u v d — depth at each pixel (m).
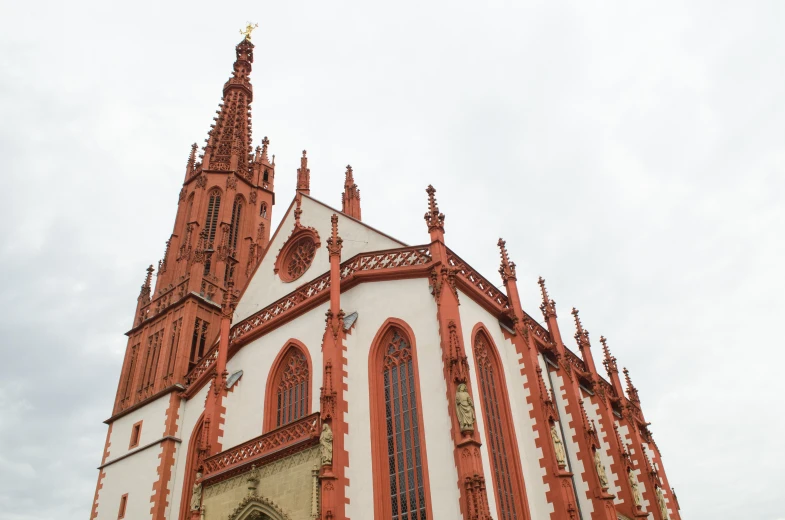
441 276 30.84
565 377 37.62
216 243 58.12
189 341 46.94
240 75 74.81
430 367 28.84
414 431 28.05
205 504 32.16
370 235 37.31
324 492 26.31
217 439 35.41
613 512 32.53
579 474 34.09
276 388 35.81
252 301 42.38
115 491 42.34
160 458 40.59
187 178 63.91
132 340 52.72
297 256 41.56
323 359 30.59
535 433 31.20
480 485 24.03
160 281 55.28
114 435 46.12
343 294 34.72
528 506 28.98
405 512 26.50
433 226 32.91
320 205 41.72
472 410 26.11
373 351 31.22
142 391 47.22
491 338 33.59
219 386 37.00
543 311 41.62
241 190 63.97
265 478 29.84
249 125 70.88
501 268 38.19
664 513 43.12
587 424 35.31
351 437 29.06
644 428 54.12
